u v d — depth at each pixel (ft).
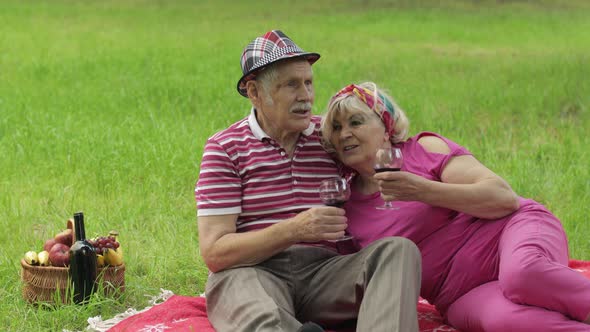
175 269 18.48
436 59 53.78
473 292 13.93
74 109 36.14
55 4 91.09
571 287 12.53
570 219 21.30
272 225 13.60
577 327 12.50
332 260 14.08
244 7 95.14
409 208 14.28
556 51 58.23
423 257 14.39
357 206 14.82
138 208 22.21
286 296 13.84
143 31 69.77
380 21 82.02
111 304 16.10
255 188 14.33
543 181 24.91
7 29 67.46
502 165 26.63
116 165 26.03
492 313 13.12
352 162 14.40
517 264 12.87
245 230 14.47
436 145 14.53
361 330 12.33
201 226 14.20
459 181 14.12
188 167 26.02
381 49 59.62
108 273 16.19
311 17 85.20
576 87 39.91
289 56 13.85
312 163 14.66
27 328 15.11
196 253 19.24
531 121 33.55
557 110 36.47
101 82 43.42
